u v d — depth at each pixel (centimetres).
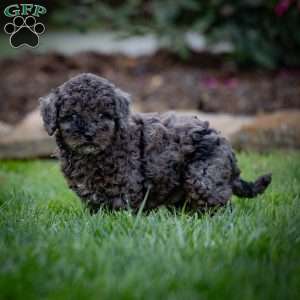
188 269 525
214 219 695
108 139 721
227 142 791
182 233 612
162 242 598
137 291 479
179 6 1794
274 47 1794
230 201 786
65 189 966
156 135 753
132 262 544
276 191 879
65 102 723
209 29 1822
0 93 1689
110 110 725
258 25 1800
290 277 522
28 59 1883
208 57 1891
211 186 763
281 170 1025
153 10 1858
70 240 611
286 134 1307
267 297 481
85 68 1817
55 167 1188
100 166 739
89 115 718
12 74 1772
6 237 631
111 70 1809
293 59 1823
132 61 1870
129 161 745
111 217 697
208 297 477
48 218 738
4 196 881
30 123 1427
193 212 783
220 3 1764
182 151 762
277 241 595
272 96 1666
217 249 580
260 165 1081
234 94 1670
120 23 1842
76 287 486
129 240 601
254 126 1331
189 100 1656
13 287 488
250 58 1812
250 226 656
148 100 1656
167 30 1825
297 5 1745
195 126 776
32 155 1338
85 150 717
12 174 1134
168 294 481
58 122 732
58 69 1811
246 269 529
